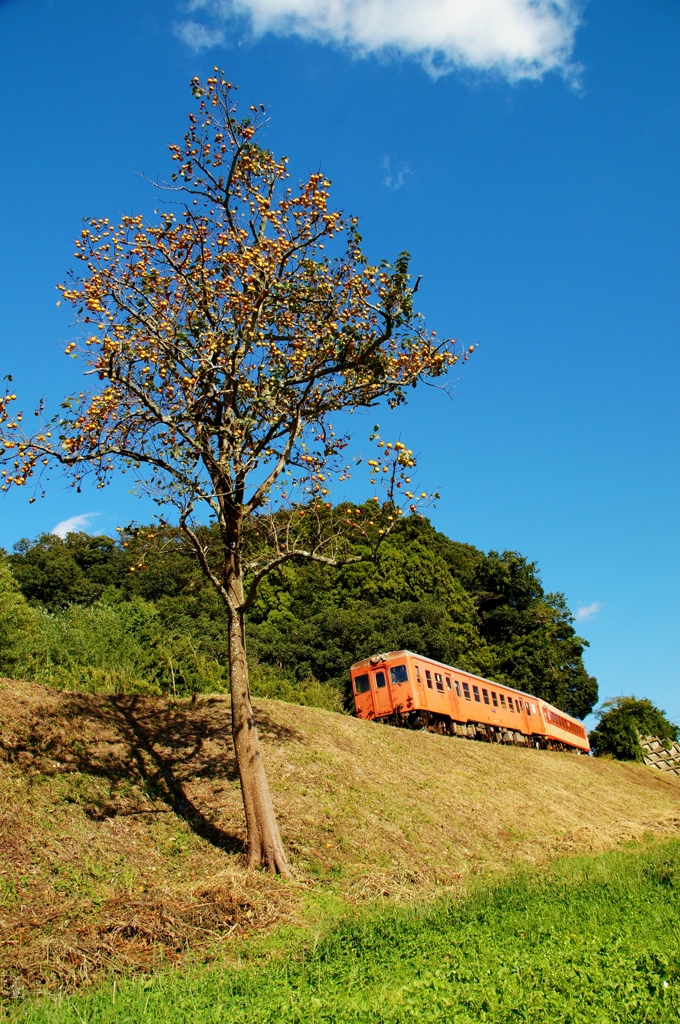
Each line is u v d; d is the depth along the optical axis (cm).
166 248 1255
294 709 1978
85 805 1139
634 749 4459
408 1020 489
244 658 1199
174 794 1291
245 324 1238
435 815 1605
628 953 592
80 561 5006
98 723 1420
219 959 763
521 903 866
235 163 1264
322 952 722
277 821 1299
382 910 952
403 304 1157
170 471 1137
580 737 3972
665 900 828
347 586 4562
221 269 1249
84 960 730
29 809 1061
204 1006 590
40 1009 614
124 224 1237
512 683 4528
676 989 491
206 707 1709
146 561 1247
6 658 1972
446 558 5162
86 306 1177
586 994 504
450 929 744
